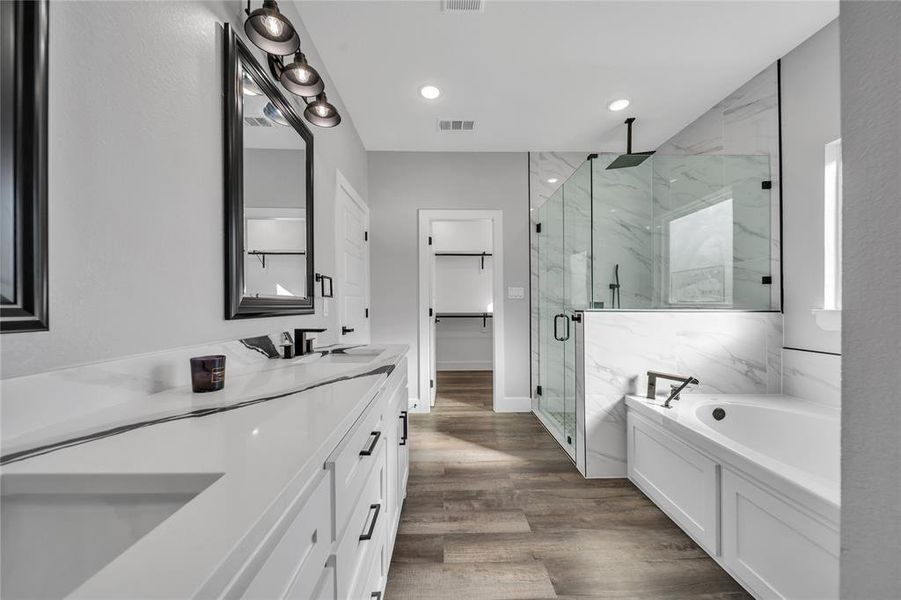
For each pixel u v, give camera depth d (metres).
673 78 2.41
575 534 1.69
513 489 2.10
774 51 2.18
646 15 1.88
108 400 0.79
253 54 1.43
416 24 1.93
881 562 0.41
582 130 3.15
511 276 3.68
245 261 1.33
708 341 2.32
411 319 3.66
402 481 1.83
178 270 1.02
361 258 3.31
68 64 0.71
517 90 2.53
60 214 0.70
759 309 2.40
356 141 3.16
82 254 0.74
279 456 0.54
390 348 2.02
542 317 3.43
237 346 1.26
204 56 1.14
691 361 2.32
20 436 0.62
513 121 2.98
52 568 0.48
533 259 3.68
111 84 0.81
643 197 2.40
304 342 1.67
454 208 3.67
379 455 1.15
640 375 2.31
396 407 1.60
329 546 0.66
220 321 1.22
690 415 1.89
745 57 2.22
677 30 1.99
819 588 1.12
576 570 1.46
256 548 0.37
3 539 0.49
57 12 0.69
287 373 1.21
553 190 3.68
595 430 2.29
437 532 1.70
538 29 1.97
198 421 0.71
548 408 3.20
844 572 0.45
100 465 0.51
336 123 1.79
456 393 4.39
